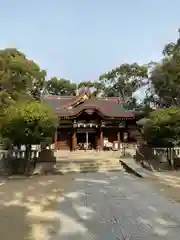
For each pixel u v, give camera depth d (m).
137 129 35.41
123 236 6.08
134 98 37.47
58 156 24.50
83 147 34.06
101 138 34.03
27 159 15.91
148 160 17.42
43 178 14.59
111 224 6.93
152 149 18.19
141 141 23.52
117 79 52.78
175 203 9.08
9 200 9.54
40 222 7.10
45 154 17.16
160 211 8.12
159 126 17.33
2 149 16.64
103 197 10.02
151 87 34.16
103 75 56.12
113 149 33.28
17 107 15.37
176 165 17.23
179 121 16.95
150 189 11.51
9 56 20.59
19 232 6.36
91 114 33.03
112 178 14.73
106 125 34.59
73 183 13.05
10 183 12.98
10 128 14.88
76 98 35.47
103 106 36.91
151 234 6.20
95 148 34.53
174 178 14.24
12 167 15.76
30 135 14.99
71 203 9.12
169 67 25.91
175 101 30.00
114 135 35.50
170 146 17.98
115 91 53.44
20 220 7.27
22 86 21.12
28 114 14.66
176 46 25.73
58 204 8.98
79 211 8.15
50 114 15.21
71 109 34.97
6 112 15.78
